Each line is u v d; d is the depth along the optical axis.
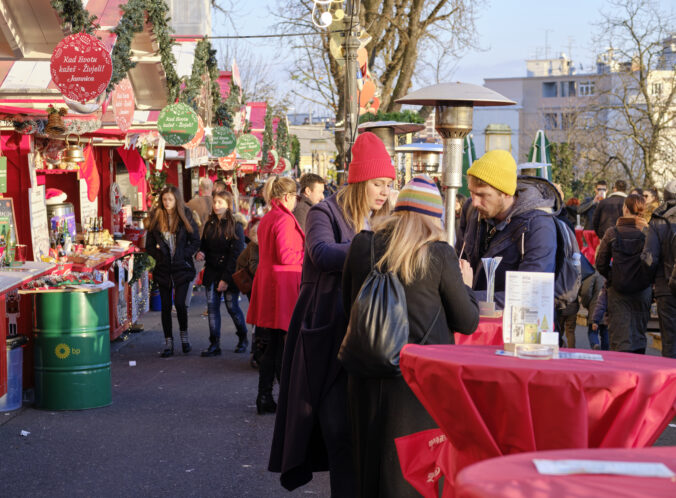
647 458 1.83
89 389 7.64
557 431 2.79
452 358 2.98
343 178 13.15
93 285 7.68
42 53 7.29
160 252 10.38
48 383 7.58
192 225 10.43
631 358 3.12
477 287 5.25
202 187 16.39
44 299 7.53
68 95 6.52
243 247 10.40
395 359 3.57
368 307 3.61
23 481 5.63
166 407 7.75
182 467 5.98
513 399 2.79
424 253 3.72
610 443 2.79
